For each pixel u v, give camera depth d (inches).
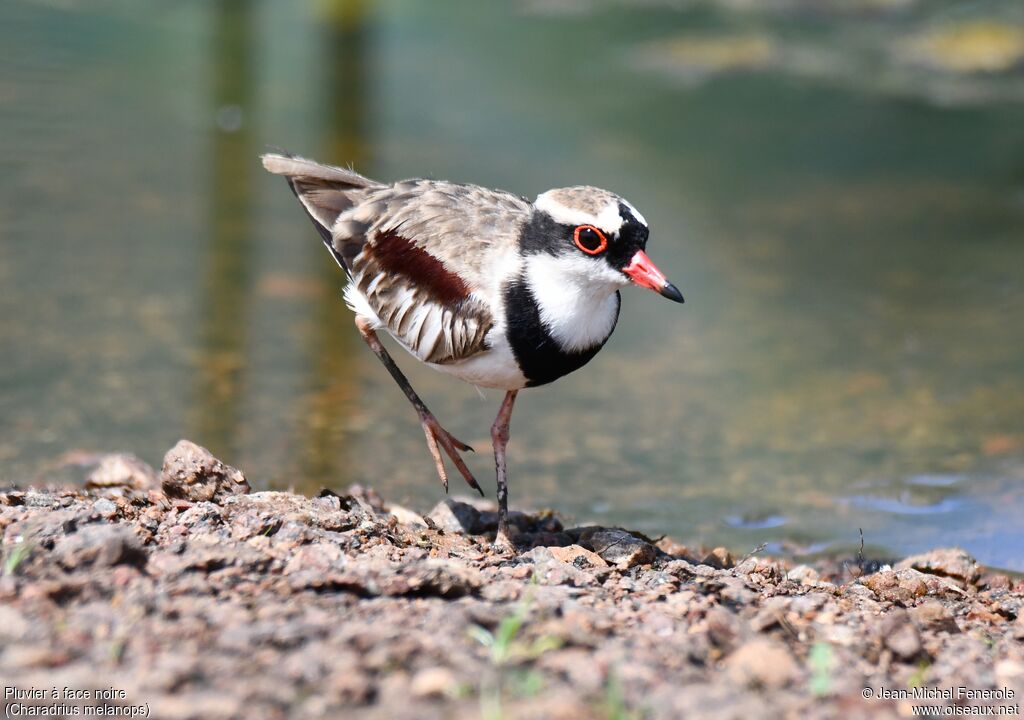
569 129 1033.5
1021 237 846.5
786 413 573.0
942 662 303.6
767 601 329.7
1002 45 1279.5
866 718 259.1
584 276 378.9
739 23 1386.6
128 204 795.4
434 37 1302.9
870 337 673.0
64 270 686.5
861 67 1258.0
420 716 243.9
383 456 514.9
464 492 486.9
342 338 637.9
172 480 395.5
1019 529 459.5
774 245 819.4
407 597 303.6
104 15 1256.2
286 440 521.3
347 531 362.3
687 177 942.4
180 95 1031.0
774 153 1016.9
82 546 301.0
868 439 544.1
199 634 273.0
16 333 605.9
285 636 271.3
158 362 587.8
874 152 1033.5
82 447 494.9
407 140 963.3
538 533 419.5
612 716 243.4
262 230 781.3
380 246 409.1
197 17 1302.9
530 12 1434.5
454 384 600.7
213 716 240.2
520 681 260.1
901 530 458.9
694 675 276.1
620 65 1237.1
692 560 414.9
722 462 520.1
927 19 1375.5
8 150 861.8
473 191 411.5
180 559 310.8
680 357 644.1
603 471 510.0
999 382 609.0
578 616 297.4
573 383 608.4
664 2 1469.0
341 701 248.1
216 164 880.3
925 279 766.5
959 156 1027.3
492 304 384.8
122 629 272.8
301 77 1121.4
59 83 1019.3
